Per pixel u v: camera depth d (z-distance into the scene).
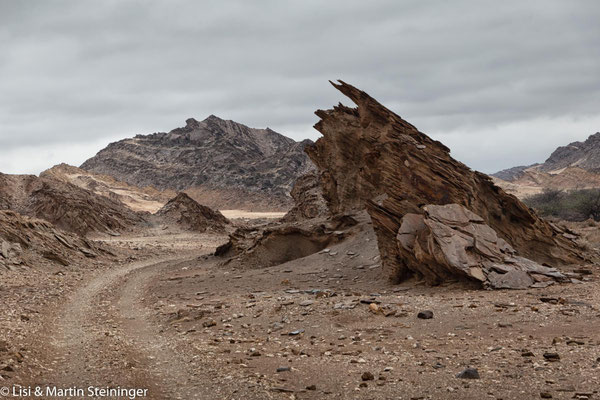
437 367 11.52
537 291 21.25
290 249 39.78
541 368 10.87
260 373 11.70
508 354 12.27
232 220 126.81
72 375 11.80
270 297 23.94
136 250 62.06
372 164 30.77
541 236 29.50
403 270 27.17
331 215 42.91
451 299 20.17
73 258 46.12
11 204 101.81
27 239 44.22
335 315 18.45
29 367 12.05
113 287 32.88
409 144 29.03
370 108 31.95
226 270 38.59
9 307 22.48
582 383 9.80
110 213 101.50
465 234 25.25
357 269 31.70
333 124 40.84
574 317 16.05
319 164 43.84
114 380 11.36
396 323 16.78
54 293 28.42
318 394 10.14
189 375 11.84
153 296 28.31
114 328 19.30
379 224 28.31
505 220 29.39
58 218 90.00
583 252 30.91
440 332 15.37
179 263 48.19
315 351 13.98
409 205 27.94
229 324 18.80
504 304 18.39
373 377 10.91
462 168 29.31
